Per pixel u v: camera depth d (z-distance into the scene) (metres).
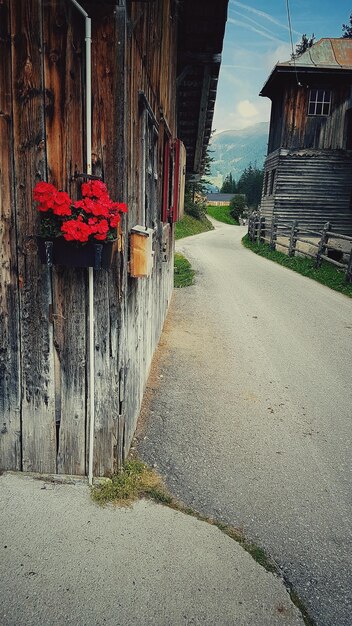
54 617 2.17
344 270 12.41
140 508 2.93
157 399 4.55
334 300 9.38
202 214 39.22
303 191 18.81
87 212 2.53
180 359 5.68
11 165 2.71
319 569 2.59
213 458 3.61
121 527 2.75
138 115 3.35
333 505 3.14
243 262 15.06
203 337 6.59
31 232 2.79
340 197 18.80
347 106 17.94
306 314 8.15
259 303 8.88
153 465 3.44
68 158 2.68
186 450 3.69
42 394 3.04
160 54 4.77
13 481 3.08
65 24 2.51
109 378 2.97
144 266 3.03
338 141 18.50
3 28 2.54
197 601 2.30
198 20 6.32
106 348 2.93
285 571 2.56
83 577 2.39
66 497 2.96
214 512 2.98
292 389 4.99
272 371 5.46
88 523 2.76
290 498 3.19
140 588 2.35
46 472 3.17
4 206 2.77
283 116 18.36
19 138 2.67
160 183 5.43
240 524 2.90
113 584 2.36
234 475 3.40
